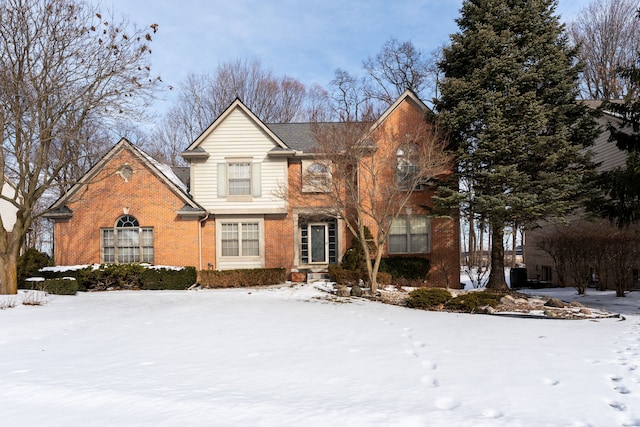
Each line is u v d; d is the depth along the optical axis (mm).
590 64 32781
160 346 8375
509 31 17344
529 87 17375
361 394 5508
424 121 20328
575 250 18578
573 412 4906
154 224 20953
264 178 21953
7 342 9094
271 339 8852
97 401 5301
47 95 16000
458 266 20844
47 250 43656
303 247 22391
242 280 19516
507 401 5258
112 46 16375
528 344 8445
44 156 17156
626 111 15609
